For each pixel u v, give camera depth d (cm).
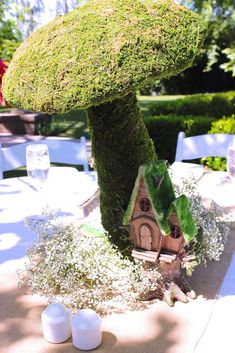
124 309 81
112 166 85
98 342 70
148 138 89
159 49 71
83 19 75
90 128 86
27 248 102
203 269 94
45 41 77
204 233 84
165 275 82
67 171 158
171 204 75
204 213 90
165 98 926
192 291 83
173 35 73
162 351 69
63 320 71
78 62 70
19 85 77
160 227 75
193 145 185
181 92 1004
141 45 70
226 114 477
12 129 549
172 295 82
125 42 70
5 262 101
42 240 92
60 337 72
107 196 88
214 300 83
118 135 83
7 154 181
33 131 545
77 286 82
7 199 140
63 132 570
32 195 143
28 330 76
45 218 122
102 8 76
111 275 83
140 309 81
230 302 82
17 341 73
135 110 84
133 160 85
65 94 71
